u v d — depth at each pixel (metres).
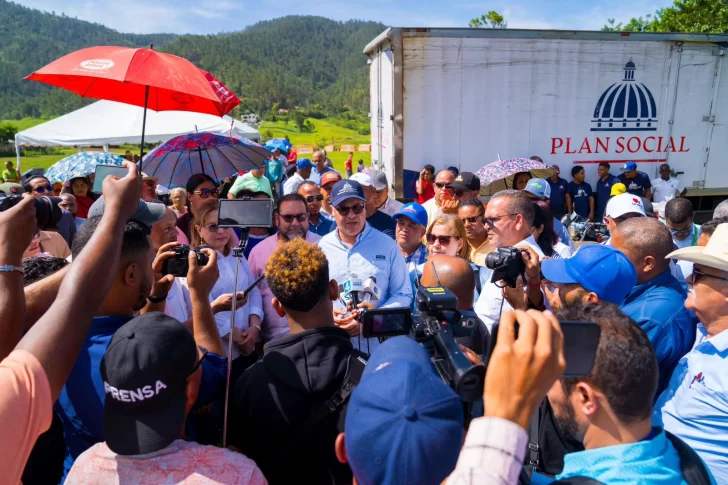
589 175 8.77
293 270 1.77
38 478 1.98
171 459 1.38
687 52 8.57
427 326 1.47
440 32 7.76
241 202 1.97
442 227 3.43
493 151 8.24
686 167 9.02
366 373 1.17
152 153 4.89
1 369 1.03
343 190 3.20
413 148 7.98
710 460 1.94
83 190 6.40
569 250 4.26
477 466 0.82
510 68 8.07
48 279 1.74
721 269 1.99
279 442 1.67
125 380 1.33
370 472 1.00
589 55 8.29
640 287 2.48
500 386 0.87
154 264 2.02
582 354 1.06
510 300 2.31
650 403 1.15
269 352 1.74
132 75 2.31
